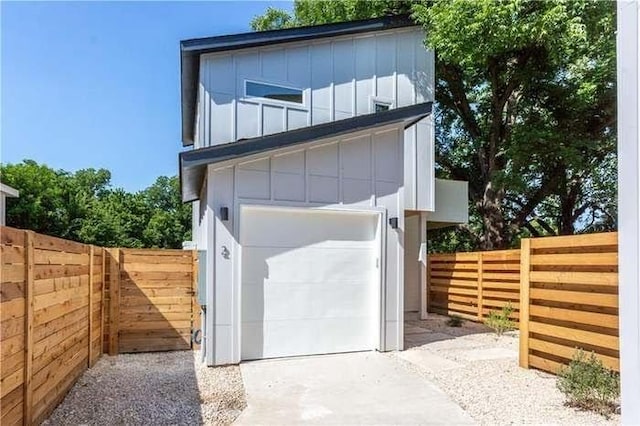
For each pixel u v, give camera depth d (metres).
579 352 5.37
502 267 10.20
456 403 5.01
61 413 4.64
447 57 11.98
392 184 7.77
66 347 5.21
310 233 7.28
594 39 12.68
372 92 11.46
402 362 6.84
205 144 9.77
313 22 16.61
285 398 5.20
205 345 6.75
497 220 15.70
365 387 5.61
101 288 7.20
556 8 10.45
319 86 10.89
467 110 17.52
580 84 13.85
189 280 7.91
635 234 1.72
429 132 12.13
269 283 6.99
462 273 11.72
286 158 7.04
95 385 5.62
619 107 1.82
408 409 4.83
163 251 7.82
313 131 7.02
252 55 10.27
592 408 4.71
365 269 7.61
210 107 9.86
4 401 3.42
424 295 12.08
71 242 5.39
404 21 11.77
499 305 10.23
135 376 6.06
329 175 7.31
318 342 7.24
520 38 11.13
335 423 4.46
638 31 1.72
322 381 5.86
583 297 5.67
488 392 5.38
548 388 5.53
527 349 6.48
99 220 26.78
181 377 6.02
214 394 5.31
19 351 3.73
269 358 6.94
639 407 1.70
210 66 9.92
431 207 12.05
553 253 6.16
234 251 6.69
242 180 6.77
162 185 41.69
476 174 19.27
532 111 15.80
